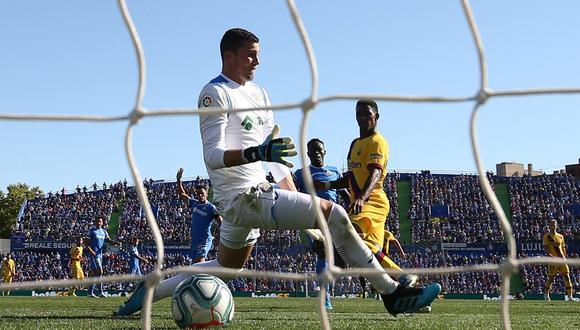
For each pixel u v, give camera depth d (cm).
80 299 1561
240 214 488
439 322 657
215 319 477
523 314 959
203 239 1112
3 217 7669
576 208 4481
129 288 2978
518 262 262
